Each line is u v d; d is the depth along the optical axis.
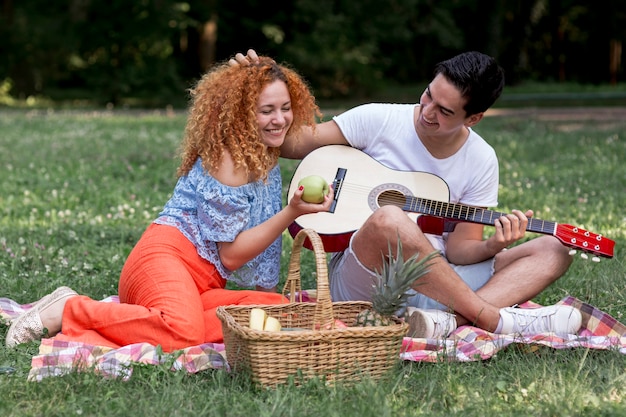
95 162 14.73
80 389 4.47
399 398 4.44
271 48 41.09
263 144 5.35
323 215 5.74
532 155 15.88
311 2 39.22
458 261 5.78
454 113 5.32
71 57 40.41
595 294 6.47
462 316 5.42
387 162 5.91
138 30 36.53
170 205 5.54
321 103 37.41
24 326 5.18
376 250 5.20
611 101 33.78
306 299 5.96
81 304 5.10
